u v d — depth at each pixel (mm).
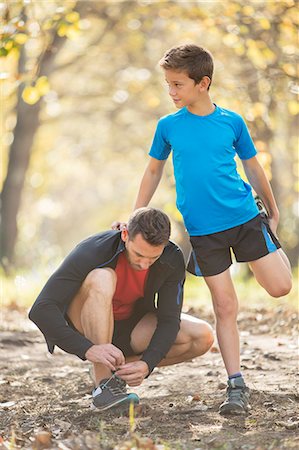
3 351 9062
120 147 31344
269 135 13820
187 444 4941
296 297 12859
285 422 5406
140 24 21859
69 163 33500
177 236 27875
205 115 5863
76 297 5680
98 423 5441
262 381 6965
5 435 5367
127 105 27281
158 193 28109
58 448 4875
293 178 21609
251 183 6238
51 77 25391
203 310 11969
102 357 5434
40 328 5594
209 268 5867
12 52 10055
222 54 15547
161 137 6035
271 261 5852
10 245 24625
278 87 13164
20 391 6949
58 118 28266
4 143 26141
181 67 5699
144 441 4766
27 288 15633
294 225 27344
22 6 10398
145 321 5984
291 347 8906
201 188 5801
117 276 5707
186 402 6195
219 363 7973
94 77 26969
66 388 7035
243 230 5832
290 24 12117
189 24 16297
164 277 5711
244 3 12461
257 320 10945
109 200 42000
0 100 18906
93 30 24562
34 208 36125
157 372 7598
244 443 4945
